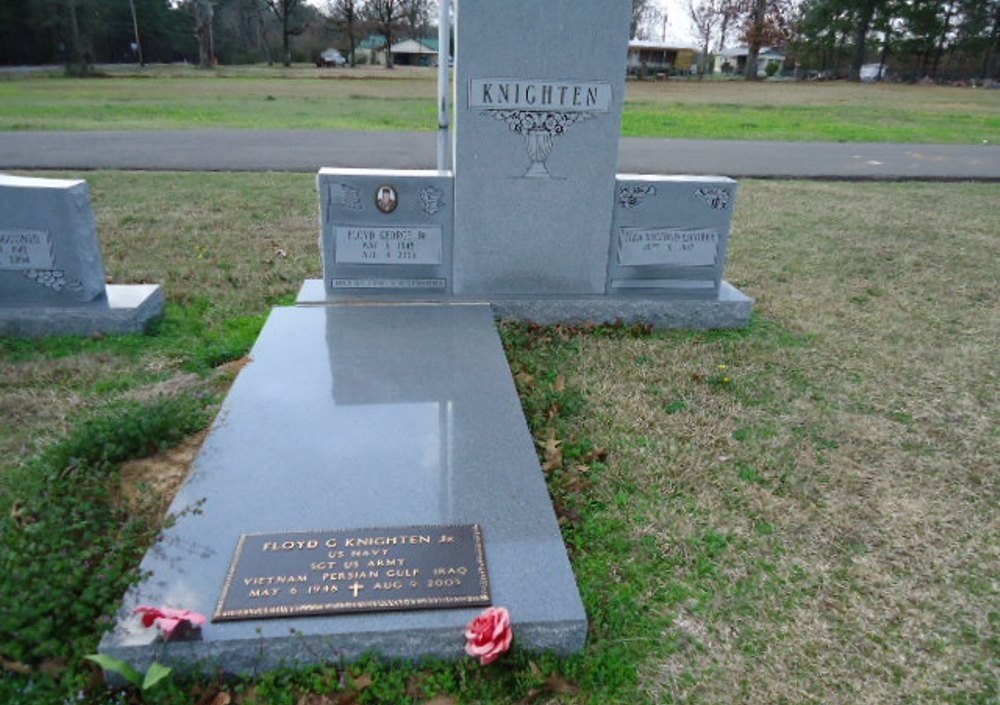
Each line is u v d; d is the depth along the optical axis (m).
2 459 3.61
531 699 2.43
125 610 2.49
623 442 3.99
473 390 4.10
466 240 5.46
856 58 54.22
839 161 14.55
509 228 5.46
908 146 17.17
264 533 2.87
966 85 49.47
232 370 4.57
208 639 2.40
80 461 3.24
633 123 20.50
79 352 4.89
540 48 5.02
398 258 5.46
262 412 3.77
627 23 5.04
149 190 9.83
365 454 3.43
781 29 53.62
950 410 4.50
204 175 11.13
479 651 2.39
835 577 3.04
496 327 5.12
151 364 4.75
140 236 7.53
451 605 2.58
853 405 4.54
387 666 2.51
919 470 3.84
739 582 3.00
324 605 2.54
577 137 5.27
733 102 30.11
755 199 10.60
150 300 5.41
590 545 3.17
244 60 78.81
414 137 16.33
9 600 2.41
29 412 4.09
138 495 3.19
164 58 76.75
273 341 4.68
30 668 2.35
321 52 78.19
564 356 5.05
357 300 5.47
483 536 2.92
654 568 3.05
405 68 67.12
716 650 2.67
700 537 3.26
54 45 60.28
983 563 3.16
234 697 2.38
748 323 5.80
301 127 17.88
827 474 3.77
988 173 13.44
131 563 2.71
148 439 3.59
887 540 3.28
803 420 4.33
